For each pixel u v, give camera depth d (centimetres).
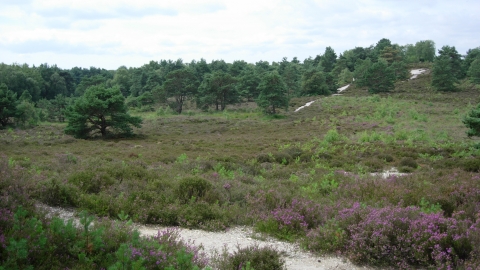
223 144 3145
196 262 499
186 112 7644
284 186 1229
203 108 7862
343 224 691
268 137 3672
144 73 12269
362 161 2125
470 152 2308
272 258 548
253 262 532
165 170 1464
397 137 3156
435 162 1988
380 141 2969
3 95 4794
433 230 625
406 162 2002
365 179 1320
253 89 9200
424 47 13738
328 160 2156
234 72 11550
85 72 18862
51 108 7019
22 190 781
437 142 2936
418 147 2631
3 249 420
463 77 9938
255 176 1565
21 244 391
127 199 851
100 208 786
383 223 637
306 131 4112
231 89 7712
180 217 790
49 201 818
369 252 598
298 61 16062
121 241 526
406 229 637
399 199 977
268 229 753
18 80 10056
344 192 1097
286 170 1759
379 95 7794
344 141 3048
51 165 1375
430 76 9969
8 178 816
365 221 662
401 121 4488
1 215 516
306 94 9175
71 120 3891
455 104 6238
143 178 1120
